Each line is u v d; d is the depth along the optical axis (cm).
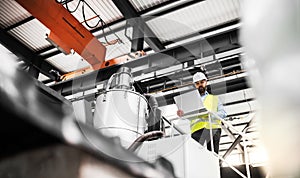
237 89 443
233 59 438
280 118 14
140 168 52
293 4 14
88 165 42
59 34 314
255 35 15
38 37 475
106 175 46
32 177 41
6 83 31
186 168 172
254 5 16
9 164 37
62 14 310
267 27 15
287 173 13
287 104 13
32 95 34
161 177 58
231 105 555
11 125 31
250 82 16
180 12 403
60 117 37
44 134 34
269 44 14
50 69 518
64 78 488
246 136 265
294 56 14
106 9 414
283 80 14
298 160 13
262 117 14
